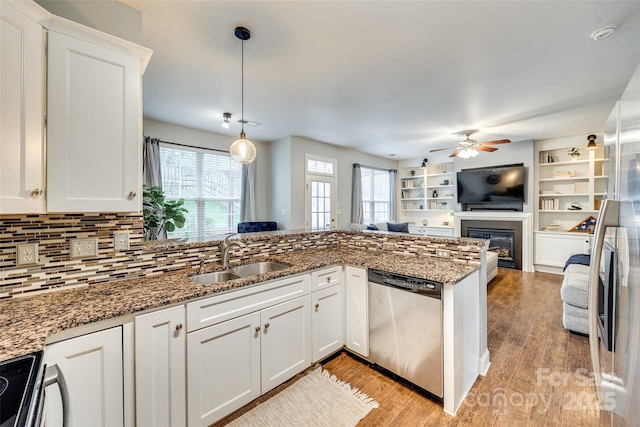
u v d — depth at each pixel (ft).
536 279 15.72
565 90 10.22
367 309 7.38
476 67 8.59
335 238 10.40
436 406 5.97
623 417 2.86
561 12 6.10
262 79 9.44
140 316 4.36
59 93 4.30
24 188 3.93
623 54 7.77
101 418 4.04
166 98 11.12
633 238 2.72
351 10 6.09
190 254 6.67
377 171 24.77
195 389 4.94
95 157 4.68
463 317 6.15
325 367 7.39
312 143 18.44
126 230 5.74
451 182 23.21
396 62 8.29
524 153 17.93
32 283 4.76
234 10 6.07
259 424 5.47
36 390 2.58
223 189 17.24
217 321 5.23
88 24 5.38
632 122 2.94
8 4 3.74
